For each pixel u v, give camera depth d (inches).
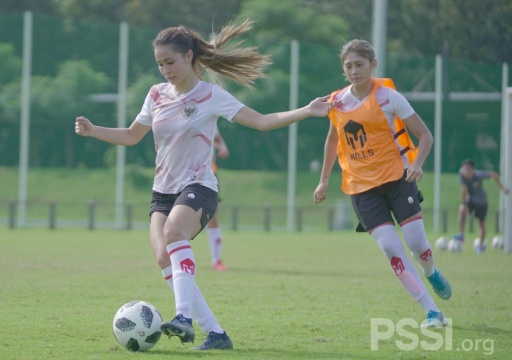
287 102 3786.9
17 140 3671.3
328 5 6505.9
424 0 6107.3
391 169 1055.6
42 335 975.0
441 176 4072.3
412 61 3971.5
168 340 949.8
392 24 6107.3
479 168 4035.4
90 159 3801.7
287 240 3034.0
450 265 2011.6
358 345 929.5
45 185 3794.3
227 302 1289.4
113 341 937.5
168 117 906.7
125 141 955.3
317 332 1013.8
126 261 2011.6
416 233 1057.5
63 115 3727.9
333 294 1396.4
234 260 2121.1
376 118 1051.3
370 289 1473.9
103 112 3722.9
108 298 1320.1
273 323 1082.1
